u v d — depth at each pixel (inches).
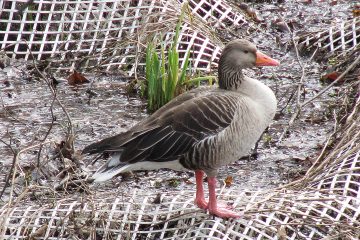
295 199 423.2
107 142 408.5
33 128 548.1
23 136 535.8
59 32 651.5
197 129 407.8
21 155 506.0
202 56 640.4
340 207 421.7
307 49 680.4
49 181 477.1
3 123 555.2
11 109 577.0
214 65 630.5
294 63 664.4
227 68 427.2
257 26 716.7
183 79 575.2
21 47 654.5
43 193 458.6
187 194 440.8
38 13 650.8
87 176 482.3
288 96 605.0
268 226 399.9
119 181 488.4
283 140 537.3
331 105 580.7
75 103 590.2
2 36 653.9
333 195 426.6
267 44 692.1
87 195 440.8
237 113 409.7
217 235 400.2
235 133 411.2
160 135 407.2
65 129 540.4
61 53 646.5
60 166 493.4
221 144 409.7
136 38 644.1
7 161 502.0
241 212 411.8
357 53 643.5
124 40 643.5
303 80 609.9
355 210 414.9
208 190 458.0
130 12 662.5
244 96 418.9
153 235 406.6
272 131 550.9
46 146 518.6
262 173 497.0
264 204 419.5
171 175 498.3
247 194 447.5
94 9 661.3
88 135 541.3
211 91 427.5
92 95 603.2
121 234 403.5
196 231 401.1
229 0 733.9
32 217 410.6
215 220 408.2
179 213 417.7
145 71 626.8
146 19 650.2
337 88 613.9
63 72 636.1
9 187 468.1
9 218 411.8
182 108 412.2
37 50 652.1
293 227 403.2
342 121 553.0
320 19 735.1
